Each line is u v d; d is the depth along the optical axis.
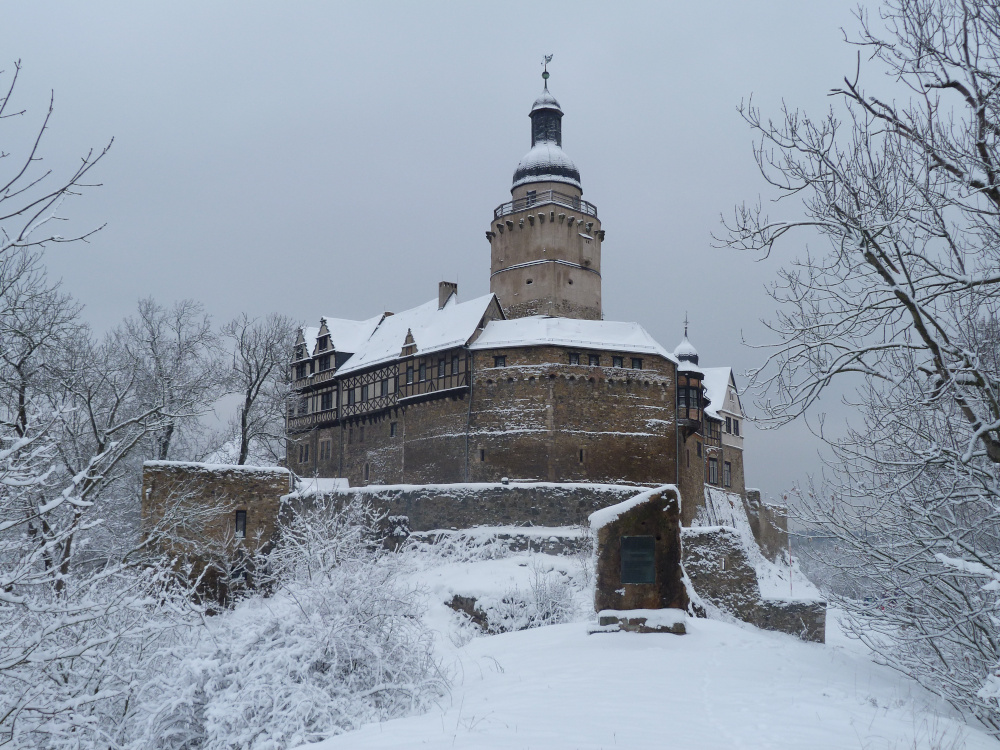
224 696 14.18
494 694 13.89
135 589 15.40
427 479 57.69
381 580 16.97
